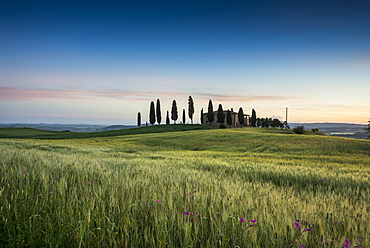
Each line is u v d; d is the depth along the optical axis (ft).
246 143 157.07
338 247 8.65
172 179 22.61
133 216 11.32
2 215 10.30
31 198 12.63
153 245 9.32
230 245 9.59
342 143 149.89
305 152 119.14
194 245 9.35
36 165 24.21
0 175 18.24
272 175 37.04
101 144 147.95
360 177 35.37
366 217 12.53
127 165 35.58
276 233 9.53
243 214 12.01
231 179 28.45
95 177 21.25
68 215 11.00
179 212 11.68
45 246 9.09
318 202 16.57
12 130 337.72
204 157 74.95
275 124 408.05
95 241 9.52
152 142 171.42
